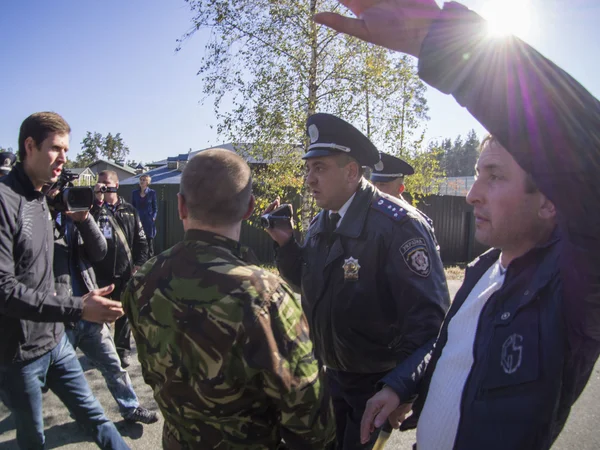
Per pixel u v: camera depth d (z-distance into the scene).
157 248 12.48
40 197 2.12
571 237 0.76
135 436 2.96
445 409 1.12
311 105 7.65
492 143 1.02
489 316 1.06
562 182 0.72
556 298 0.89
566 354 0.88
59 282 2.73
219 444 1.17
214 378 1.13
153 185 12.49
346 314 1.93
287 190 8.23
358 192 2.02
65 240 2.91
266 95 7.67
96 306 1.86
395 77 7.87
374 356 1.95
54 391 2.23
